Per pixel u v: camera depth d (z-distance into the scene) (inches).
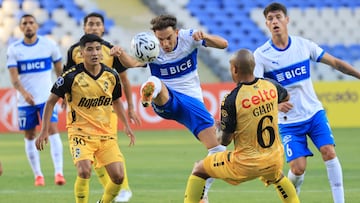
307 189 1023.6
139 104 2122.3
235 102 652.7
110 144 770.2
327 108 2190.0
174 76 831.1
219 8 2650.1
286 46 817.5
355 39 2691.9
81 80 757.3
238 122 657.0
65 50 2456.9
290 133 806.5
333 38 2687.0
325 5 2714.1
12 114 2069.4
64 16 2507.4
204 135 823.7
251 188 1041.5
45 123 764.0
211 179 802.2
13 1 2501.2
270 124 661.9
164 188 1037.2
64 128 2082.9
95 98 761.6
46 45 1167.6
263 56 821.2
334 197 783.1
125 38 2497.5
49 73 1176.8
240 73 661.3
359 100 2207.2
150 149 1612.9
